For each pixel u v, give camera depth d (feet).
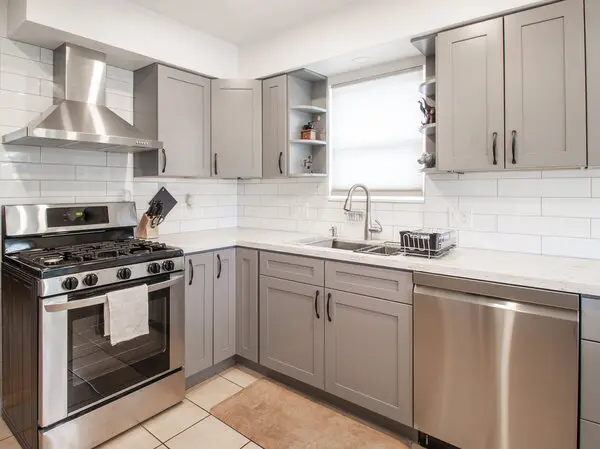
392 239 8.50
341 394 7.03
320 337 7.29
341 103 9.55
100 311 6.14
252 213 11.26
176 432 6.59
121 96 8.82
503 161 5.99
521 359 5.07
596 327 4.57
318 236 9.27
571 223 6.40
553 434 4.89
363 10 7.66
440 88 6.56
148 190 9.41
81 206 7.92
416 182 8.46
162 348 7.09
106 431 6.26
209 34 9.34
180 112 8.87
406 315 6.12
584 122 5.32
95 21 7.25
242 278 8.65
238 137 9.59
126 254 6.64
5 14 7.01
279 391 7.93
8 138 6.83
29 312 5.74
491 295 5.28
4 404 6.82
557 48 5.50
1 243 6.92
